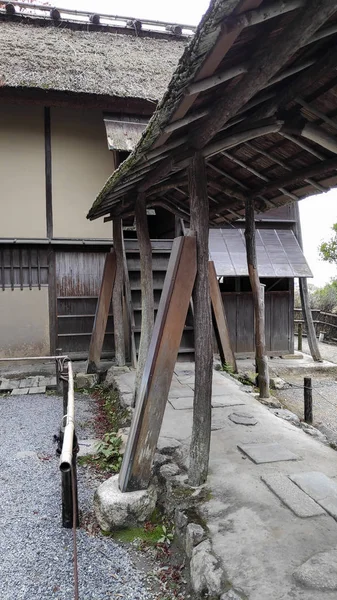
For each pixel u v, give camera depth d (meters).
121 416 4.56
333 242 13.68
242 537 2.13
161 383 2.74
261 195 4.13
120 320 6.39
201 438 2.67
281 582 1.80
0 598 2.10
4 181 6.94
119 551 2.46
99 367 6.54
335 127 2.48
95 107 7.18
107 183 3.53
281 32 1.65
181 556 2.29
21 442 4.19
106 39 8.56
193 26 9.57
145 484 2.74
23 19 8.45
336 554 1.96
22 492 3.19
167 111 1.94
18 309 7.04
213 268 5.92
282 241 8.80
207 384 2.67
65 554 2.44
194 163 2.68
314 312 13.09
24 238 7.00
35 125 7.08
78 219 7.25
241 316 8.48
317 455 3.12
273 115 2.37
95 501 2.79
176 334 2.73
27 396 5.85
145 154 2.52
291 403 6.46
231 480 2.72
